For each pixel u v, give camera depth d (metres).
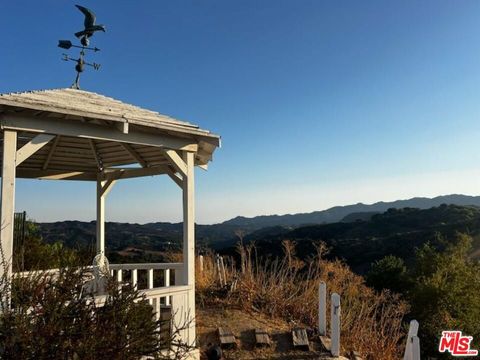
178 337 5.77
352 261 35.50
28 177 7.95
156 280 11.02
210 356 6.57
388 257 24.00
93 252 6.21
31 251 7.30
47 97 5.16
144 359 4.58
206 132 6.27
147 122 5.49
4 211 4.50
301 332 7.50
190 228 6.21
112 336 3.75
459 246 20.81
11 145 4.66
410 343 6.52
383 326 9.25
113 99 6.47
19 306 3.67
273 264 10.74
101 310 4.00
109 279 4.47
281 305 8.98
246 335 7.46
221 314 8.32
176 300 5.91
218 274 10.34
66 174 8.27
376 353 7.93
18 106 4.50
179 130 5.87
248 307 8.76
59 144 7.28
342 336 8.03
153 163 7.75
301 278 10.95
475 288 17.66
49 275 4.54
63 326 3.64
